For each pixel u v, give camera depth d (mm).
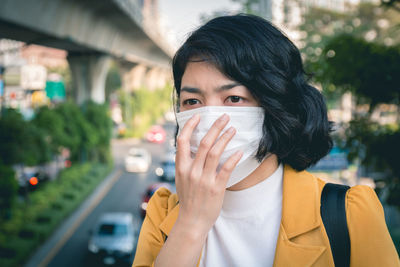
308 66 5125
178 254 876
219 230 1068
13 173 10773
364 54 4461
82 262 12250
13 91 31984
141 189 23172
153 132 44312
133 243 11961
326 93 5152
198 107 993
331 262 924
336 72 4645
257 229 1042
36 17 14141
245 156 956
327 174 18547
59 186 20000
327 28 16281
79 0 17656
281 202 1054
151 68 59781
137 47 38188
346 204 967
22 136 13055
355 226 938
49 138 18297
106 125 26812
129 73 49344
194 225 884
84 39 21641
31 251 12711
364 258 915
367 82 4461
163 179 24359
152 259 1113
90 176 23859
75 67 26469
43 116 18719
